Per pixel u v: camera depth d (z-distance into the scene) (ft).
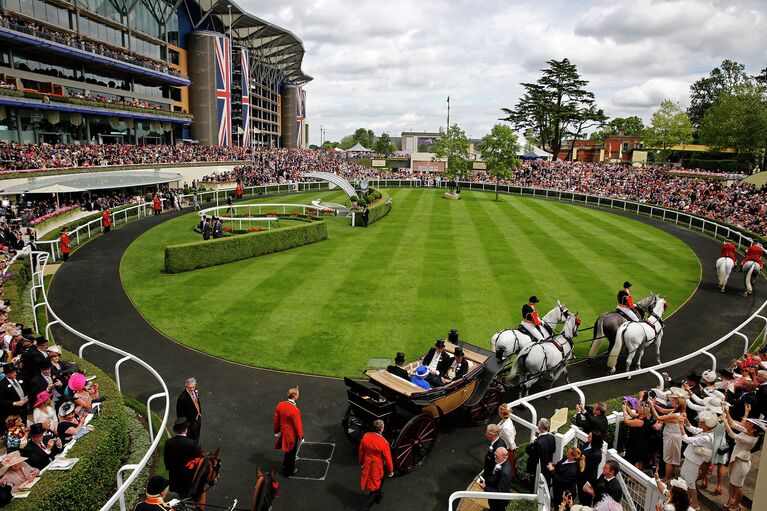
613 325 39.40
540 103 250.37
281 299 56.65
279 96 382.63
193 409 27.48
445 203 150.41
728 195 123.24
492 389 32.60
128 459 27.73
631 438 26.07
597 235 98.48
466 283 63.26
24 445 24.29
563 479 22.35
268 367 39.99
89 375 30.14
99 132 162.91
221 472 27.50
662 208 125.59
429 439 28.73
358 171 223.10
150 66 180.65
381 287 61.36
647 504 21.63
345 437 30.96
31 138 133.69
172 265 67.46
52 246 71.77
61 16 151.12
